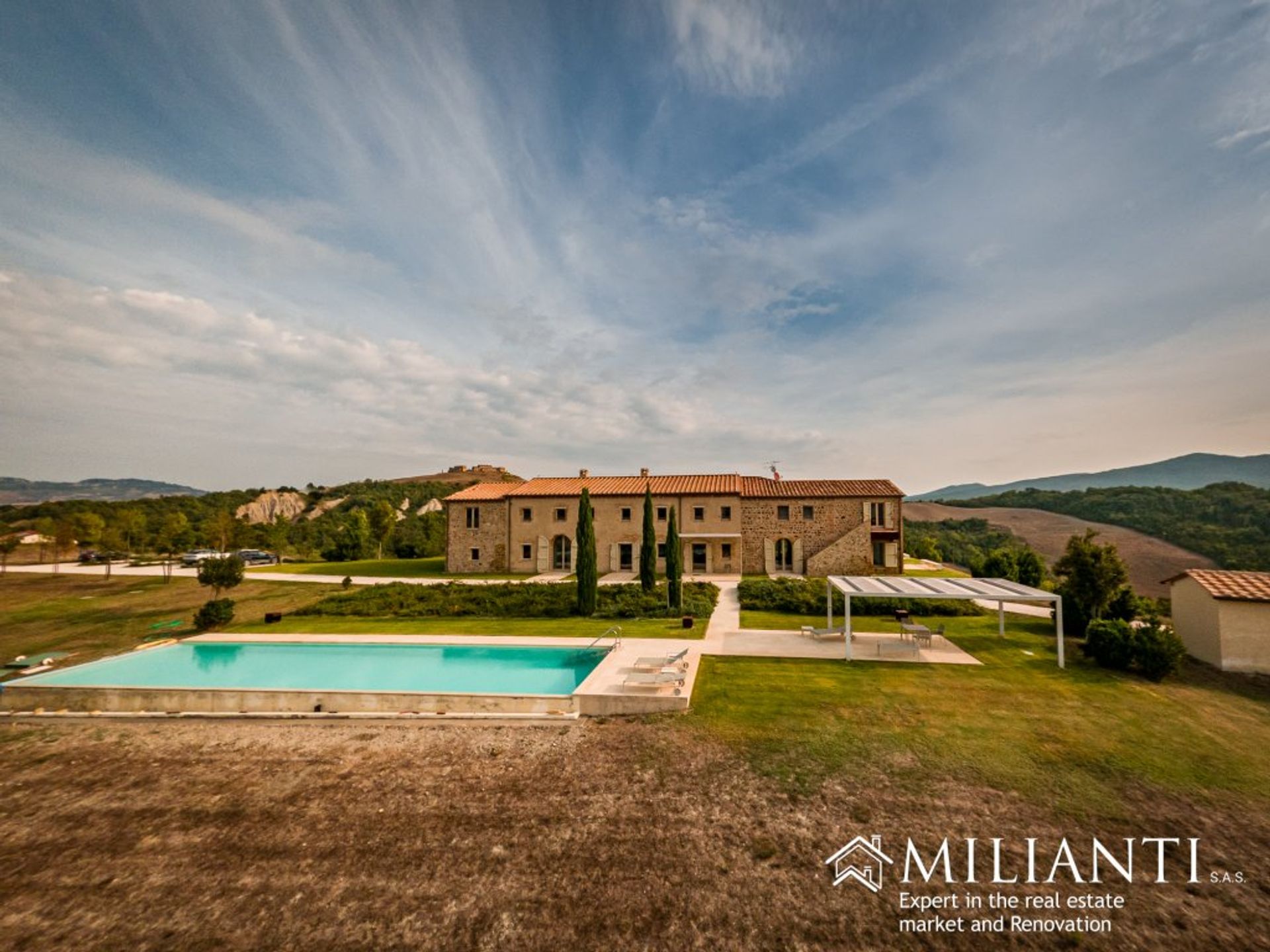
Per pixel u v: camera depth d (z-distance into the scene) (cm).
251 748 1237
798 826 899
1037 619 2331
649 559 2841
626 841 870
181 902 762
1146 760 1092
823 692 1455
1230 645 1647
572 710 1373
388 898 759
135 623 2397
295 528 7581
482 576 3853
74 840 908
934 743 1169
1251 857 820
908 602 2434
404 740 1261
